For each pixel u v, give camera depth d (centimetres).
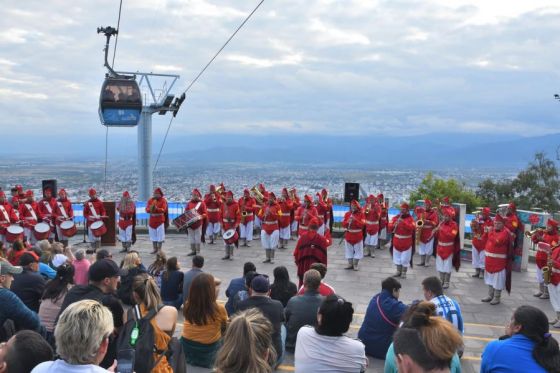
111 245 1770
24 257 704
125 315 503
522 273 1502
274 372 708
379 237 1803
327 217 1847
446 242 1305
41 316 605
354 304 1152
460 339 283
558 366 376
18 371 343
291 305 739
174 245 1820
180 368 458
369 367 732
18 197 1652
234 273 1434
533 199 3994
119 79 1502
